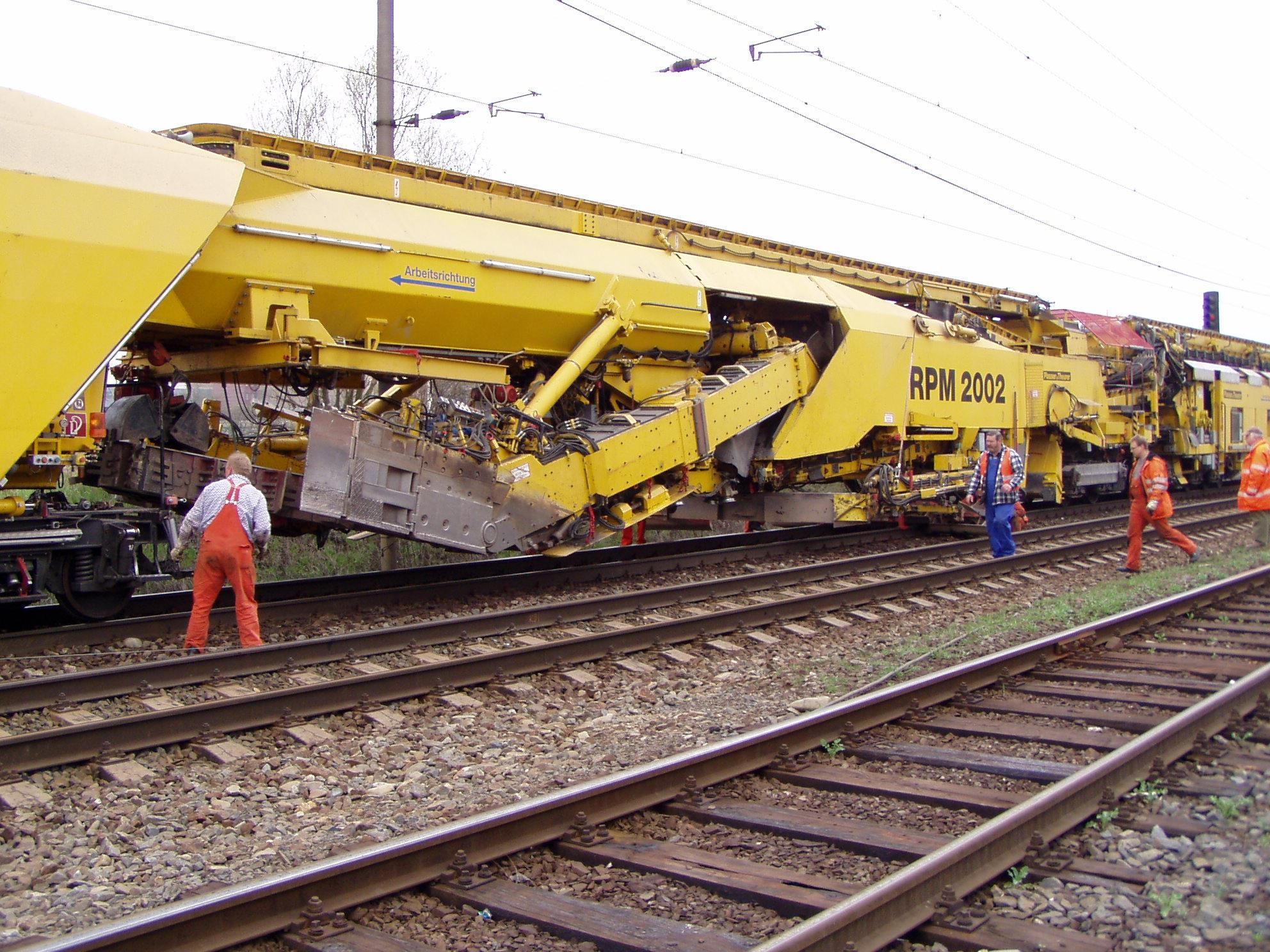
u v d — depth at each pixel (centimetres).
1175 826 475
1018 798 516
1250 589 1148
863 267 1675
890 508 1522
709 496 1466
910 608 1132
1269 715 646
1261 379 3105
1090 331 2311
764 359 1341
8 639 795
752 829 489
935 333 1634
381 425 923
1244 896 404
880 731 650
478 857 436
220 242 854
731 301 1363
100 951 333
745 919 398
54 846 481
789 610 1037
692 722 700
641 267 1196
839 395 1420
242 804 541
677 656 876
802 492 1470
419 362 976
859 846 461
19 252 704
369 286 946
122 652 817
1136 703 700
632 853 454
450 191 1057
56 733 571
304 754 620
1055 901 406
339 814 533
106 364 748
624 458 1112
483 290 1026
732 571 1359
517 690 757
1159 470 1352
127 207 751
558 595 1134
